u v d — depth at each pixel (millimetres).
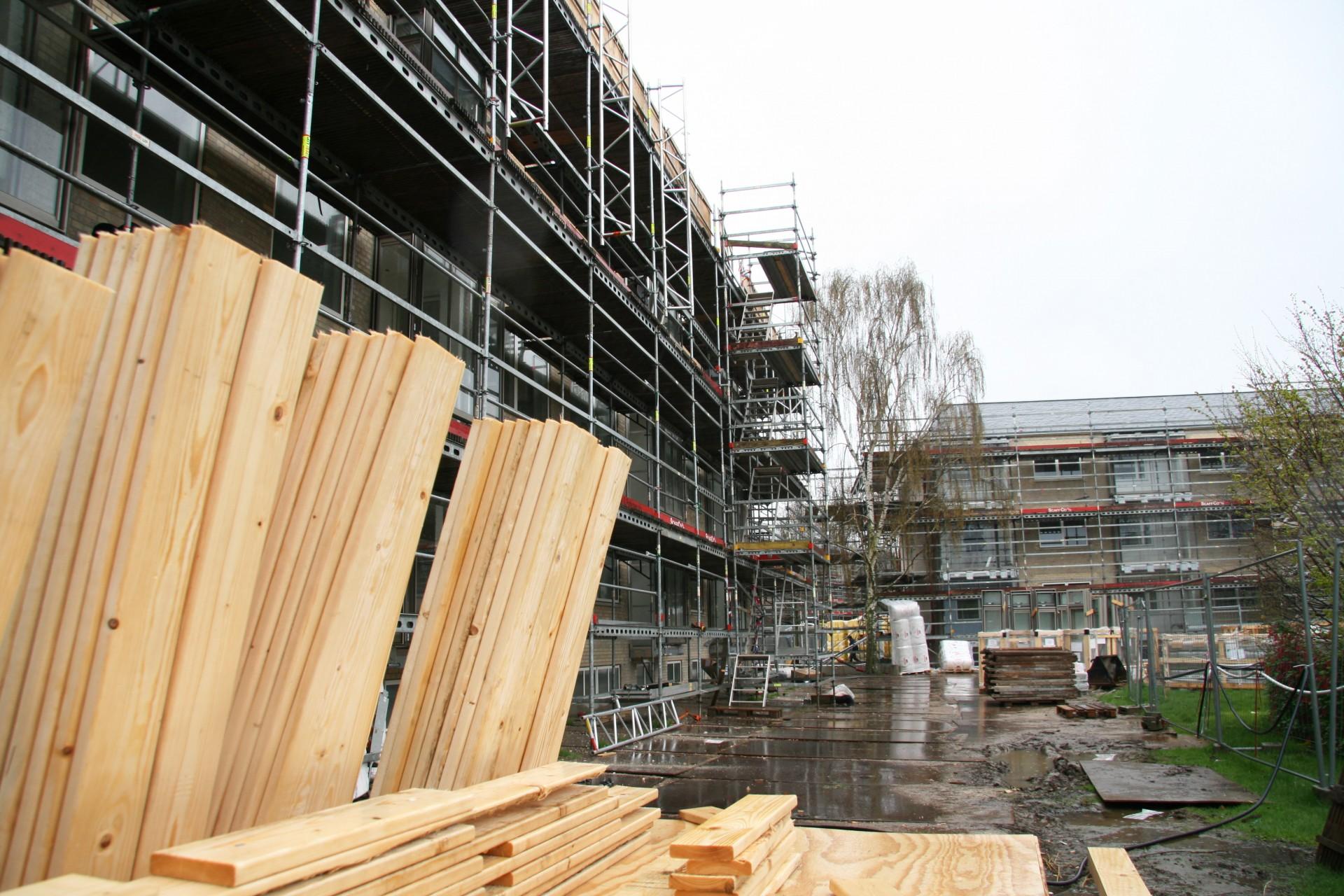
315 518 2486
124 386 1966
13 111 6234
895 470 35375
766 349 26359
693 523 25375
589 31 14336
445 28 11086
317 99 8812
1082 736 14438
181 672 1998
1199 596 20766
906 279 34688
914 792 9750
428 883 2148
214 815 2256
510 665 3227
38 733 1854
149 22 7477
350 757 2574
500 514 3260
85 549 1909
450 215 11555
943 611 43062
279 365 2213
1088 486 44688
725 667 24453
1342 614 11234
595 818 3199
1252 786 9312
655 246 18062
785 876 3041
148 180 7582
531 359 15633
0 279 1561
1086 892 6016
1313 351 14680
